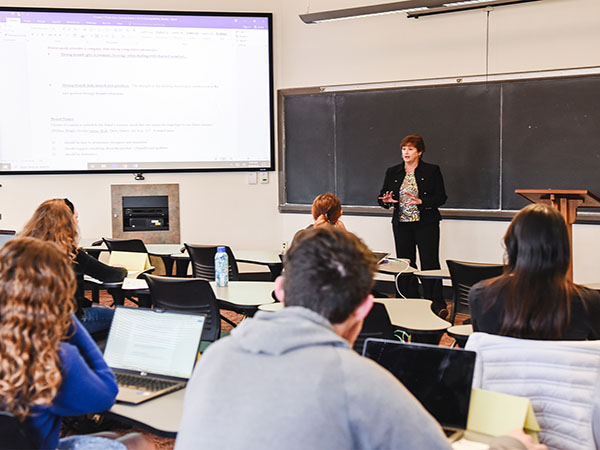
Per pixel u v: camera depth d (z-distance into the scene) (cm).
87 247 573
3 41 676
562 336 194
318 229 133
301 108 726
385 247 693
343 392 111
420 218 592
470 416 160
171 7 710
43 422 163
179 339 230
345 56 698
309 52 717
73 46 688
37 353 155
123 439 192
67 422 325
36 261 159
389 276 681
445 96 646
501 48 618
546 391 175
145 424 190
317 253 127
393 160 679
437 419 163
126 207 729
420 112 661
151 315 238
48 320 157
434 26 650
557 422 174
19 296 155
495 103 621
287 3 725
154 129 710
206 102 716
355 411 110
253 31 715
